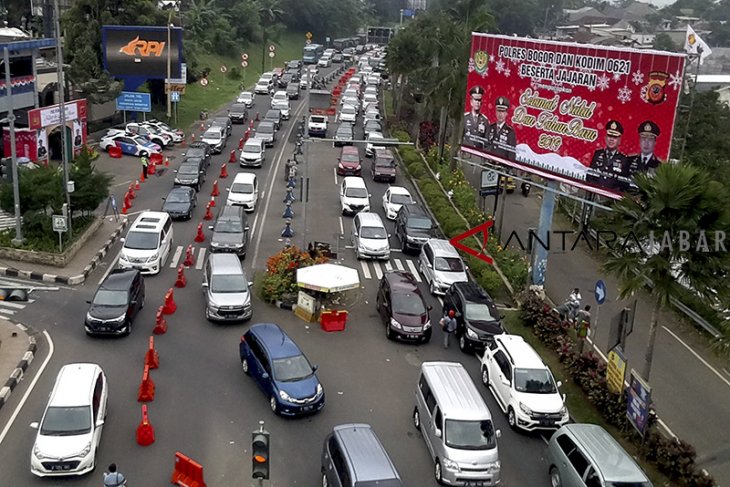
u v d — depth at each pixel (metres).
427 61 72.56
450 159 51.81
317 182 49.72
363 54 143.12
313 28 153.38
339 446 17.34
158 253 31.67
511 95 32.38
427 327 27.03
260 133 59.81
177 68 64.25
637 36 141.00
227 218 35.56
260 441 14.92
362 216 37.31
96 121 61.00
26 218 32.94
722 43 154.62
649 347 22.14
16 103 48.00
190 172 45.25
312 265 29.69
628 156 27.66
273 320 28.20
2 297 27.81
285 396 20.98
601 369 24.28
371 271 34.19
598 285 25.16
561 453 18.78
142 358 24.22
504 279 33.59
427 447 20.30
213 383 22.94
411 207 39.62
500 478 19.36
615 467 17.38
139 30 62.88
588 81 28.69
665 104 26.31
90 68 57.38
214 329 26.89
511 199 49.69
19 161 43.94
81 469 17.75
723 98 76.19
